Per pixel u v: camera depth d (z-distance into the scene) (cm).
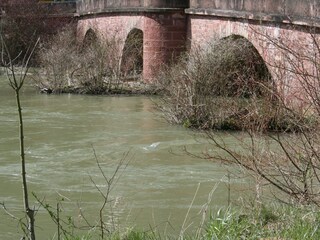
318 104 1180
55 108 3225
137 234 1107
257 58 2777
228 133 2327
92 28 4944
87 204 1698
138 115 2989
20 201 1747
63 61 3775
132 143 2412
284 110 1444
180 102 2673
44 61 3806
